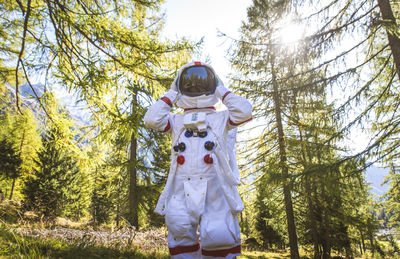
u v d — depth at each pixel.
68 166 21.95
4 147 16.89
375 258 17.42
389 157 6.47
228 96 2.40
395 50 6.26
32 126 16.19
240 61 10.58
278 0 6.72
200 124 2.36
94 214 23.75
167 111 2.49
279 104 10.16
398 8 7.25
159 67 5.95
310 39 6.45
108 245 3.84
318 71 6.62
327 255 12.77
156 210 2.28
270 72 10.46
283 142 10.45
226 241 2.09
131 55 5.67
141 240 4.79
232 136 2.59
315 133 7.33
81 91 5.07
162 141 11.50
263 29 10.79
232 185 2.31
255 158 11.07
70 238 3.69
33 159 19.67
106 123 5.68
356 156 5.77
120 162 11.80
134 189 12.20
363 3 6.44
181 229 2.16
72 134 6.41
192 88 2.50
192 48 6.07
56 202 16.42
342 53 6.28
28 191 18.08
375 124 6.93
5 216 6.88
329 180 5.95
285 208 11.80
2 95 7.05
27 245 2.80
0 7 5.71
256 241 22.00
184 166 2.31
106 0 5.80
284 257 12.98
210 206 2.23
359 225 9.27
